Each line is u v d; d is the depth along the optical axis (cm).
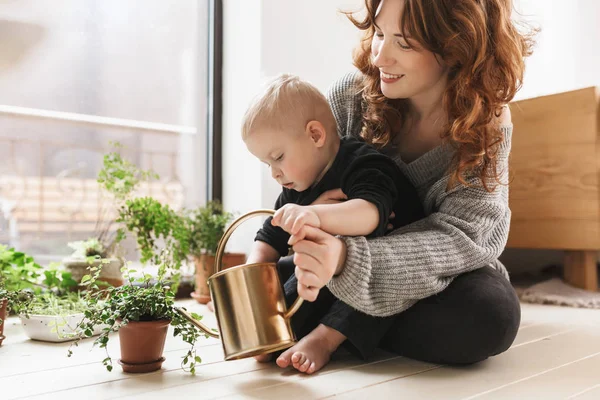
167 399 87
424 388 93
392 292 102
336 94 136
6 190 188
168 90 218
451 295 106
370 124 127
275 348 91
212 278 95
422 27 104
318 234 89
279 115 108
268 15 198
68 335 123
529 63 258
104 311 101
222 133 214
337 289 98
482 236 113
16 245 190
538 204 213
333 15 215
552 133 209
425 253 104
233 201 210
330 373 102
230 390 91
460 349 104
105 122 207
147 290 103
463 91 107
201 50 217
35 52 190
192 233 183
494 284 108
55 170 197
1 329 124
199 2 218
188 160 219
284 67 202
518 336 136
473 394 90
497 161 113
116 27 206
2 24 183
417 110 122
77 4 197
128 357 102
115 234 197
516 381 97
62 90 196
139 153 217
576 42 245
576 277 209
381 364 108
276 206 127
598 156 199
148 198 176
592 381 98
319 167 113
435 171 120
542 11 255
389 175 108
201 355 115
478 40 105
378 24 108
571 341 130
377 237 104
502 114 116
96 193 205
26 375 100
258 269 93
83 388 92
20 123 189
